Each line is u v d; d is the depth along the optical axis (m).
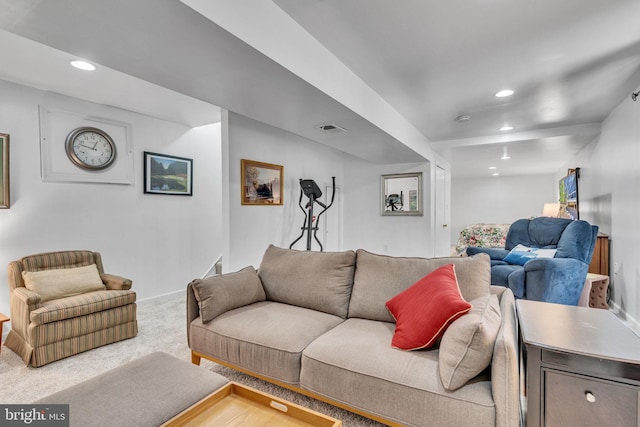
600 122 4.15
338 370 1.61
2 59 2.41
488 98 3.21
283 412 1.29
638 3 1.75
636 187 3.02
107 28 1.44
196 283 2.18
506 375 1.27
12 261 2.78
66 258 2.92
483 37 2.11
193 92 2.25
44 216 3.08
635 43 2.18
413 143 4.26
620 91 3.04
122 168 3.65
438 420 1.37
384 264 2.25
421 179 5.31
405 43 2.19
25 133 2.95
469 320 1.41
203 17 1.37
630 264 3.21
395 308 1.94
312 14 1.87
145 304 3.86
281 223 4.18
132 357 2.50
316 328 1.99
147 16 1.35
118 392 1.34
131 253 3.75
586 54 2.33
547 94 3.11
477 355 1.33
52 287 2.63
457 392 1.36
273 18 1.77
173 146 4.17
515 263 3.79
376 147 4.07
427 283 1.87
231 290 2.30
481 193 9.88
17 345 2.48
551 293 3.05
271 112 2.68
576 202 5.40
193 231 4.41
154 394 1.34
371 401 1.52
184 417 1.23
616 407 1.19
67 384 2.13
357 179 5.83
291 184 4.40
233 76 1.97
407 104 3.39
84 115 3.33
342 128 3.16
